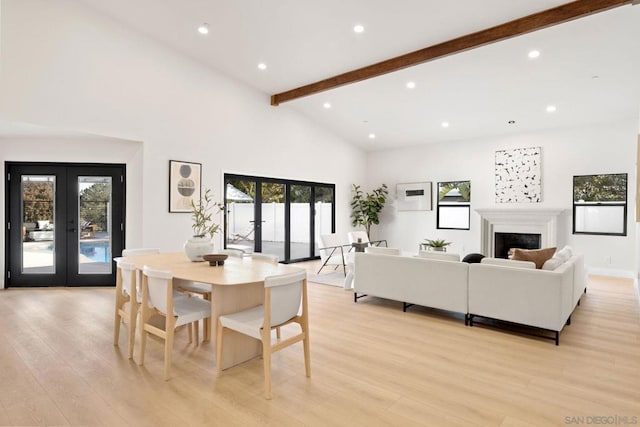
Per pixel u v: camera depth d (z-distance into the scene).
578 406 2.33
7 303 4.66
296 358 3.07
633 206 6.40
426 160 8.88
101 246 5.65
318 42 5.21
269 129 7.30
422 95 6.50
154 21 5.05
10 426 2.08
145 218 5.50
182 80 5.88
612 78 5.25
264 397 2.43
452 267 3.99
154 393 2.46
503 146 7.77
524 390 2.53
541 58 5.00
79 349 3.19
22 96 4.33
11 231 5.48
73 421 2.13
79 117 4.79
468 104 6.60
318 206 8.68
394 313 4.37
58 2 4.60
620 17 4.07
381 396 2.45
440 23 4.55
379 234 9.75
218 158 6.41
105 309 4.41
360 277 4.80
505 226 7.53
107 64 5.04
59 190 5.53
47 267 5.60
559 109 6.36
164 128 5.68
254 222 7.25
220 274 2.93
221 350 2.73
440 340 3.48
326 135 8.63
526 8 4.15
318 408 2.30
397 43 5.09
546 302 3.42
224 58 5.95
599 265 6.73
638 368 2.88
